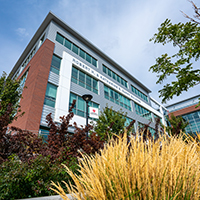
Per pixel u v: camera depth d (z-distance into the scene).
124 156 0.99
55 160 3.56
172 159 0.88
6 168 2.69
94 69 17.42
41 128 10.20
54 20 15.00
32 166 2.82
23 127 9.38
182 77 4.05
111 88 19.33
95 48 18.83
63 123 4.60
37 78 10.90
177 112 34.91
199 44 3.62
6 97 9.16
